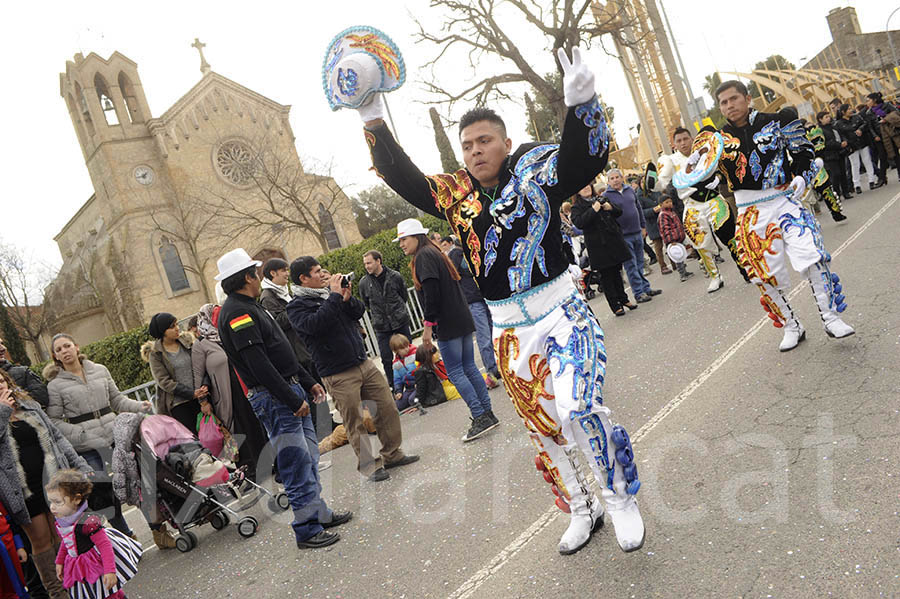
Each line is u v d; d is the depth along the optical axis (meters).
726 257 11.45
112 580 4.04
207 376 6.12
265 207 39.78
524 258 2.91
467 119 2.91
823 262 4.85
